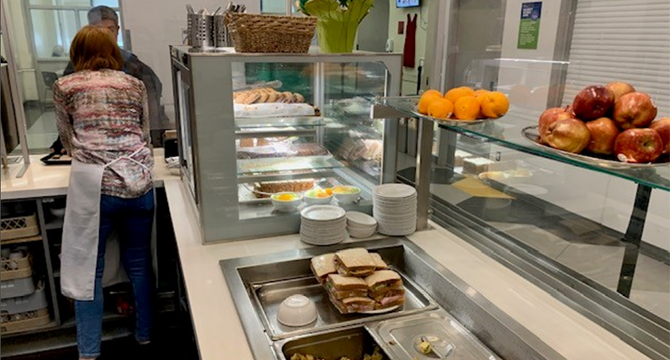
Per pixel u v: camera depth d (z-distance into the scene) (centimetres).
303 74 196
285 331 127
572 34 244
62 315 244
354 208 186
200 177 160
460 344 126
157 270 258
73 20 277
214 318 122
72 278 207
